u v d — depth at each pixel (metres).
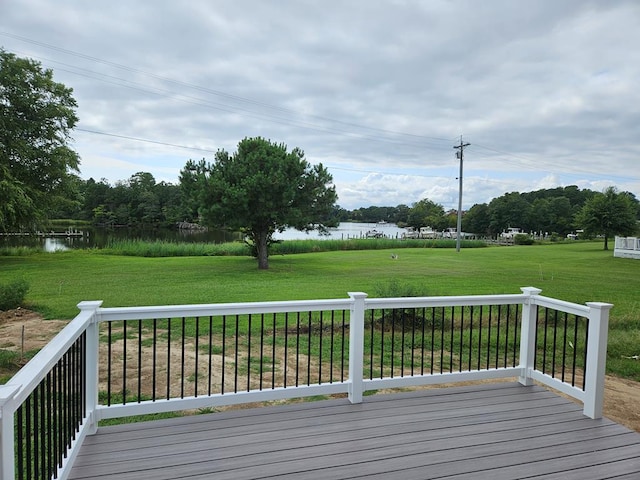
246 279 13.71
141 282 12.90
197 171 16.97
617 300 10.59
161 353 5.73
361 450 2.65
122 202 66.19
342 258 23.19
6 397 1.24
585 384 3.30
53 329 7.16
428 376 3.68
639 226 33.66
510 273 16.28
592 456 2.64
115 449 2.61
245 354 5.73
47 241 35.94
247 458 2.53
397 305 3.59
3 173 20.17
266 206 15.85
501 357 6.03
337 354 5.84
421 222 90.19
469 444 2.77
